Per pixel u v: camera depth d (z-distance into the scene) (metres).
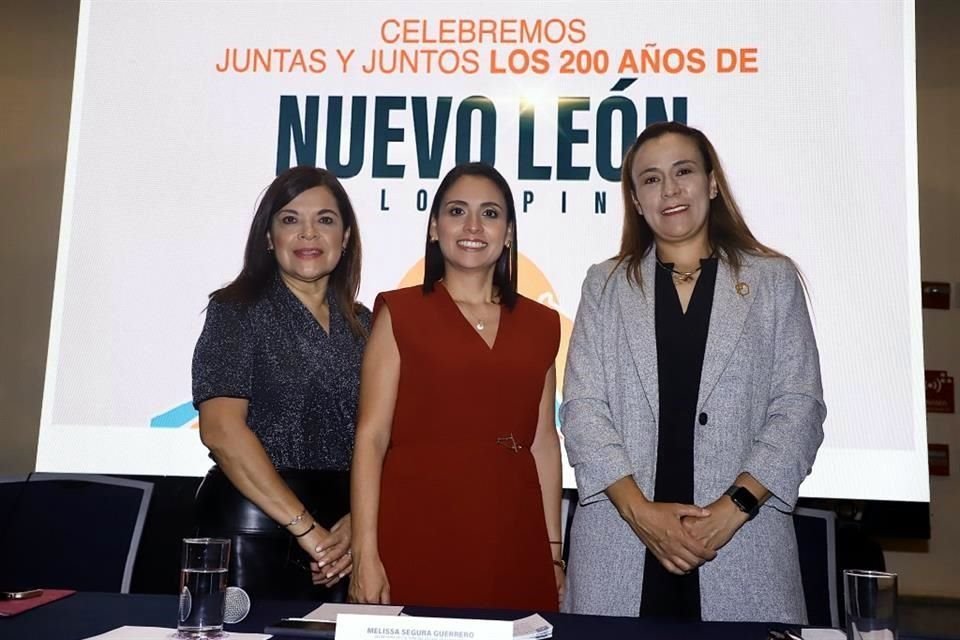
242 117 2.93
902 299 2.70
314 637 1.34
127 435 2.82
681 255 2.29
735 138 2.80
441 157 2.87
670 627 1.45
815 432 2.01
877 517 3.31
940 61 3.99
